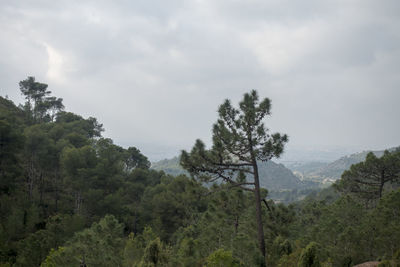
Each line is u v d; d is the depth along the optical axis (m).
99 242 17.48
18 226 32.31
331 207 25.12
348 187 32.09
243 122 13.98
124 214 46.00
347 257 14.59
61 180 51.41
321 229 19.27
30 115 86.19
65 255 16.39
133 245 18.30
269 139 14.04
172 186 46.66
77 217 30.39
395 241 15.09
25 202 38.88
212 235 19.09
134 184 50.69
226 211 20.11
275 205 19.97
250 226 19.28
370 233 16.72
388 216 18.30
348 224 21.64
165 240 39.97
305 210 33.22
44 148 47.53
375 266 12.86
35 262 24.66
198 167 14.87
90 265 16.34
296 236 23.16
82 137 64.56
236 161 15.12
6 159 40.62
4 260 25.91
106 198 42.25
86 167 45.62
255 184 14.84
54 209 45.25
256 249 13.08
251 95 14.77
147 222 46.72
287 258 14.08
